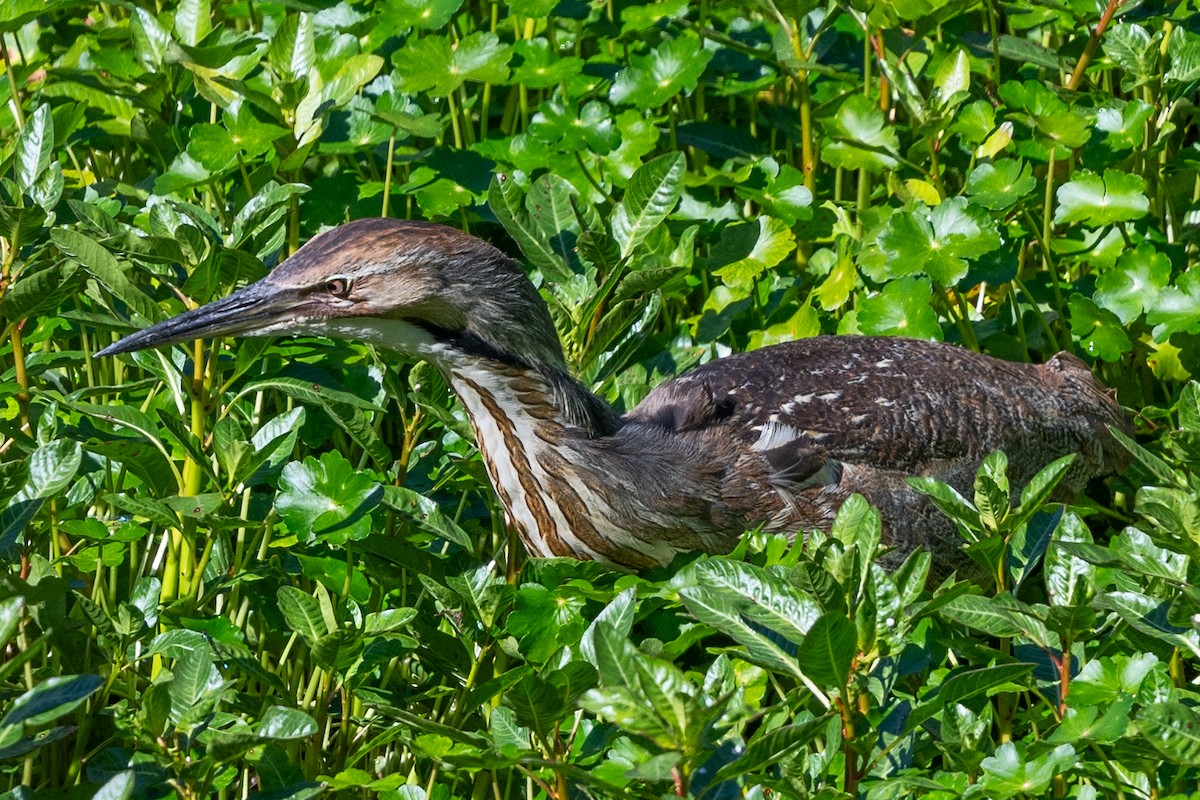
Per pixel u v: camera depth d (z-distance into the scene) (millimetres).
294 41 11641
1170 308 11594
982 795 7379
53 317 10680
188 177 11633
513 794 9023
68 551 9641
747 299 12016
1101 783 8062
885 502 10641
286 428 9516
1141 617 7727
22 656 6078
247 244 10086
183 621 8898
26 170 10133
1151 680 7727
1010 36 14180
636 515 10195
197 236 9742
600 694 6164
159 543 10156
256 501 10227
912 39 14133
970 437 11000
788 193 12500
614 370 11180
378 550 9398
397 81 13281
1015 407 11266
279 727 7297
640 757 6992
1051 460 11484
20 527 7789
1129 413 12188
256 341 9883
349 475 9102
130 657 8703
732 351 12320
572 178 12789
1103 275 11984
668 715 6125
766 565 9219
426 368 10438
